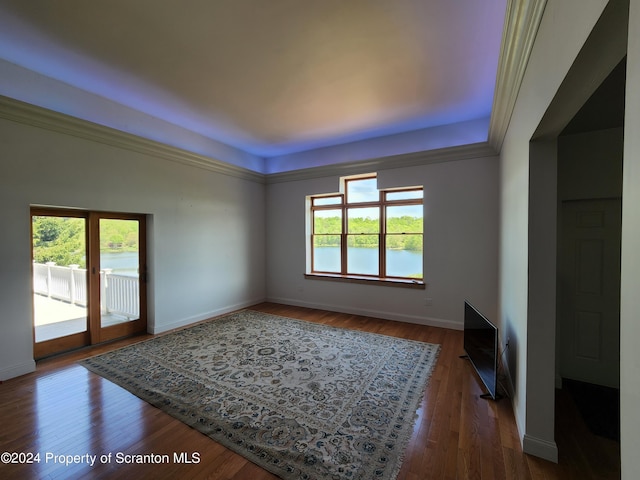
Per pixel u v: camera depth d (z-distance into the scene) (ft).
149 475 5.54
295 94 11.16
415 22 7.29
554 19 4.35
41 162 9.84
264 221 20.08
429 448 6.22
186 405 7.70
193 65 9.23
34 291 10.27
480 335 9.11
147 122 13.17
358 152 16.83
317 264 18.85
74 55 8.79
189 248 14.97
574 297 9.24
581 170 8.89
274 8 6.82
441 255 14.30
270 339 12.54
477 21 7.25
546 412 6.03
